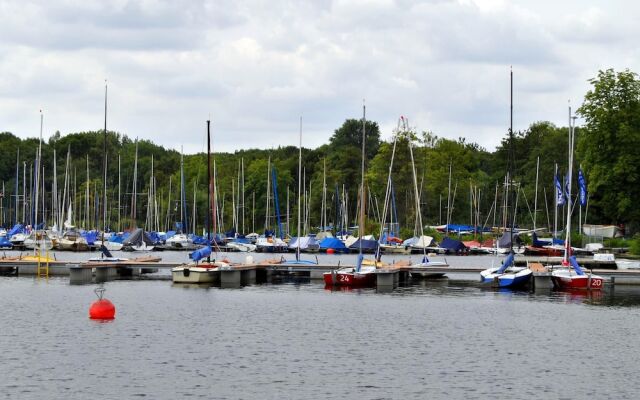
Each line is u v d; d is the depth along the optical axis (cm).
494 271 8831
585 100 13338
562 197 11200
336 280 8638
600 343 5350
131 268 9588
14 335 5447
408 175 18325
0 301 7138
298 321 6147
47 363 4609
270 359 4772
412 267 9269
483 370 4550
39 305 6881
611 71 13250
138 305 6944
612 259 9894
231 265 8944
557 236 15188
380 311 6719
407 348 5131
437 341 5375
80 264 9038
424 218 19038
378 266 9012
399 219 18175
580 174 8644
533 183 19638
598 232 15050
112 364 4603
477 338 5497
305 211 18288
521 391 4116
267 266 9394
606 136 13025
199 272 8706
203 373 4422
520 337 5547
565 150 19338
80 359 4719
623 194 12988
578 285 8231
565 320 6297
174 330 5700
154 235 16438
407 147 18612
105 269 9269
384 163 18825
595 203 13612
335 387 4159
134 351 4959
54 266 9819
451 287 8681
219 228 18350
